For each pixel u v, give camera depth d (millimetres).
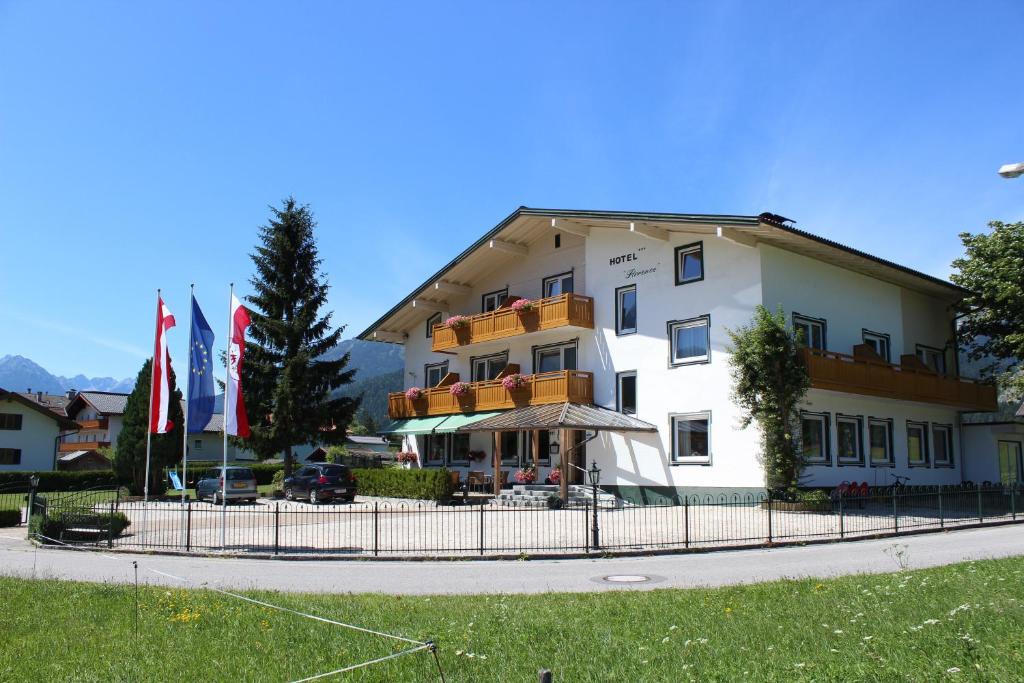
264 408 42406
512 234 35094
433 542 18422
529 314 33062
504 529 20578
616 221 29672
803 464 23906
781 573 13266
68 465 62312
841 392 25938
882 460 29344
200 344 20297
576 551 16516
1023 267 31188
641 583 12641
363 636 8398
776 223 24484
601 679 6535
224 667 7434
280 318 43312
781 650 7195
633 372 30172
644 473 29188
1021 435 35031
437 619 9227
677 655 7191
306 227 44062
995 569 11758
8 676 7348
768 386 23734
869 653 6742
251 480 35125
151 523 24312
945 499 26422
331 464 33594
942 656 6574
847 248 26938
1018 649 6598
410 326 43562
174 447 40719
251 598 10969
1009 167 12992
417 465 40406
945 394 30406
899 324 31953
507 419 31109
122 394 71750
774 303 26234
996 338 33500
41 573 14328
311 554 16703
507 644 7824
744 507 24562
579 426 27688
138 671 7375
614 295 31344
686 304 28484
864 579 11461
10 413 55031
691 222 26656
